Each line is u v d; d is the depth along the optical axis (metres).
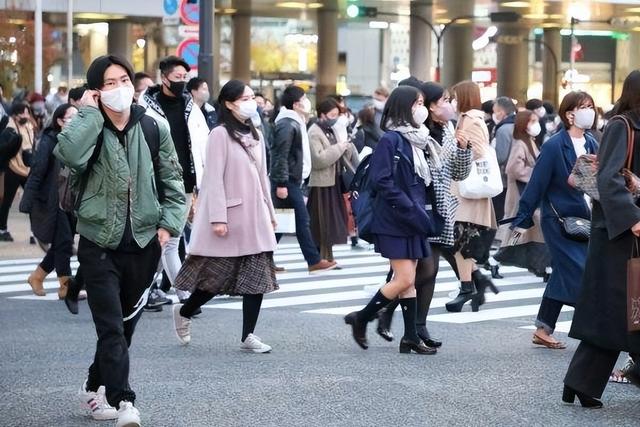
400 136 20.62
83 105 15.09
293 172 33.50
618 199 15.86
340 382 18.67
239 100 21.66
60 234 28.97
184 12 38.94
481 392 18.00
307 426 15.82
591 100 21.86
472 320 26.62
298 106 33.41
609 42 141.50
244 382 18.66
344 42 179.75
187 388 18.17
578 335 16.62
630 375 17.06
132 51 106.88
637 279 16.00
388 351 22.16
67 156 14.86
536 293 31.44
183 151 25.52
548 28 124.06
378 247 21.03
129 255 15.41
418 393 17.89
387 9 105.31
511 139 37.66
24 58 94.62
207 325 25.25
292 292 31.34
